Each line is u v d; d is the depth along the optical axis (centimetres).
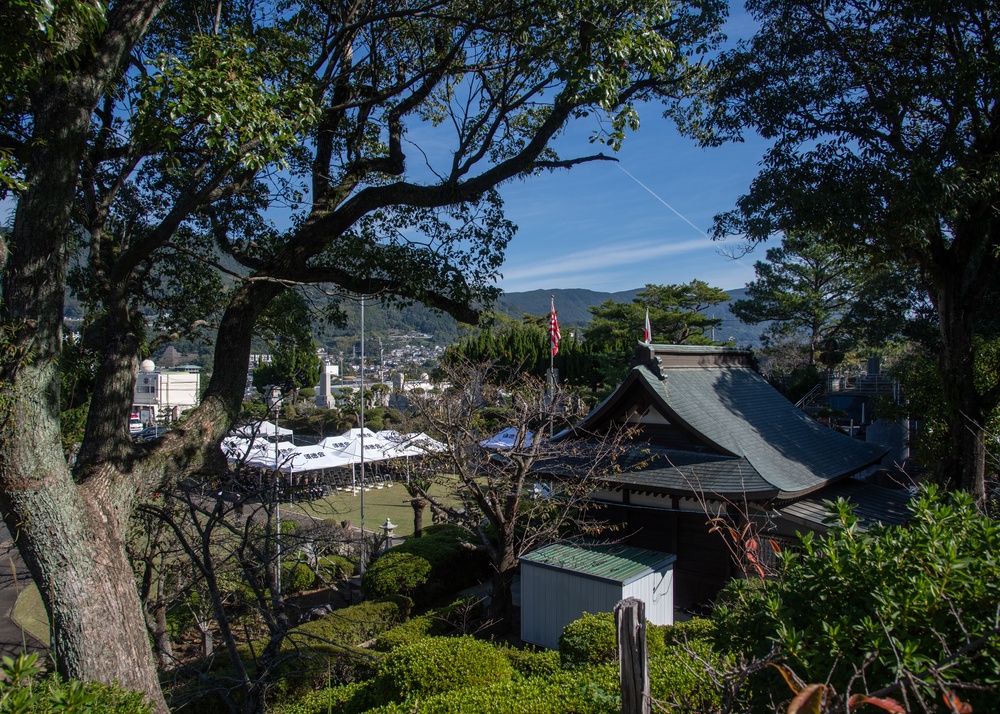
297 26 931
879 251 1376
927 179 1101
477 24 848
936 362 1564
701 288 3978
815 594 343
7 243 571
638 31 742
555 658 782
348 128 1003
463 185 824
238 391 733
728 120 1343
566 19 729
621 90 939
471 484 1198
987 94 1130
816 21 1310
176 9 918
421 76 891
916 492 508
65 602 530
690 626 742
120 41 614
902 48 1291
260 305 775
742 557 904
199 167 807
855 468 1469
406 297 884
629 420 1444
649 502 1326
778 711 314
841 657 299
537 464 1423
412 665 647
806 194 1216
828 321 3878
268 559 667
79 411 930
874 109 1248
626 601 332
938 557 311
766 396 1670
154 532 897
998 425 1263
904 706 278
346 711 685
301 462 2244
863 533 361
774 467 1271
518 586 1518
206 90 605
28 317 550
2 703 288
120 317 669
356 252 908
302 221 980
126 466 616
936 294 1378
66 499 545
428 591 1457
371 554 1694
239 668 618
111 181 902
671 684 502
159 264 1015
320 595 1538
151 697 559
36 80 543
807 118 1311
